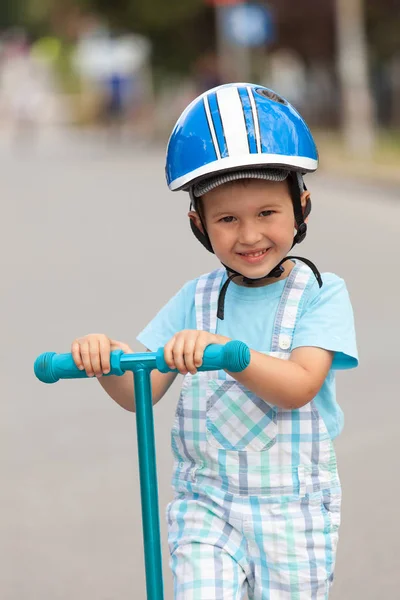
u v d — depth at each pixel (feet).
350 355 15.06
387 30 120.37
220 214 14.78
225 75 132.98
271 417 14.94
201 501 15.14
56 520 23.95
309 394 14.62
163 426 29.12
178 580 14.75
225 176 14.51
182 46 147.33
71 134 173.99
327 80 134.51
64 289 46.44
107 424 29.68
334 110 133.39
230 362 13.25
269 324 15.34
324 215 65.46
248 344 15.37
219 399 15.03
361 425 28.89
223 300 15.57
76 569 21.77
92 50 174.81
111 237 60.85
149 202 76.74
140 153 128.77
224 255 14.97
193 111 14.87
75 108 210.59
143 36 147.33
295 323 15.26
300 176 14.97
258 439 14.94
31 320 40.81
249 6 122.62
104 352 13.82
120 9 144.97
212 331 15.55
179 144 14.79
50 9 191.83
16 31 262.88
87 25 181.37
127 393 15.61
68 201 79.30
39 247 58.59
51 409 31.12
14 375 34.27
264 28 113.80
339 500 15.20
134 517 23.97
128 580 21.26
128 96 169.89
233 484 14.99
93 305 42.80
